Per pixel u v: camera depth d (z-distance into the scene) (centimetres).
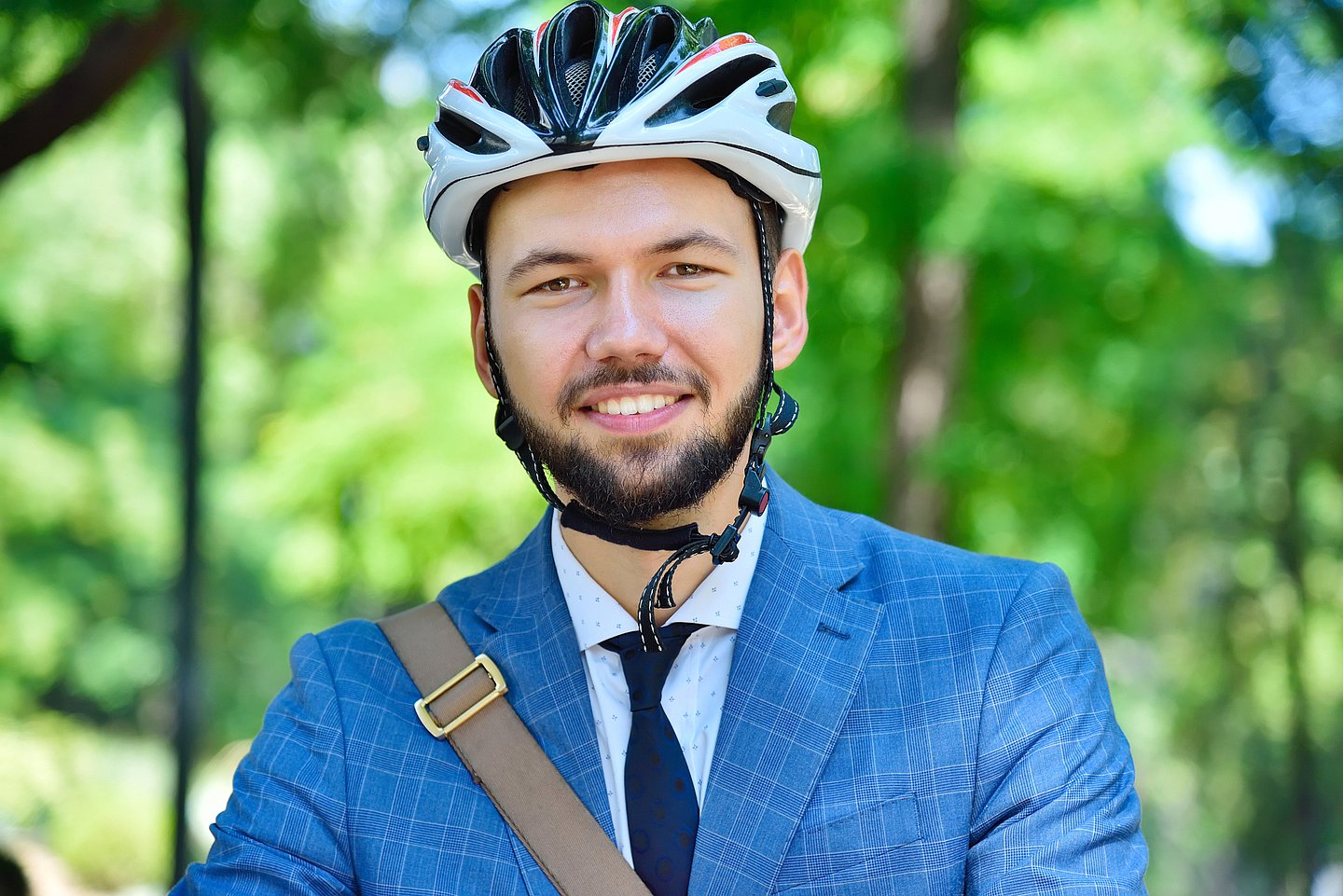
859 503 809
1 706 1711
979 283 798
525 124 146
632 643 157
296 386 1097
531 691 159
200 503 614
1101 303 859
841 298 780
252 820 154
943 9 731
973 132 840
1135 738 1440
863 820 148
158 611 1788
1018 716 151
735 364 147
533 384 147
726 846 148
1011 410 894
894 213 713
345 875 153
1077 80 864
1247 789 1465
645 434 145
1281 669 1418
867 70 796
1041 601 159
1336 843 1436
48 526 1703
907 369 760
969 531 906
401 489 1020
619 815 153
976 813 149
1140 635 1362
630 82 145
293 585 1122
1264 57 596
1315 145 623
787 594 159
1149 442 1000
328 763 157
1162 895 1602
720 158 146
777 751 151
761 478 154
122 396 1659
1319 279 906
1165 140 848
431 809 154
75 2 377
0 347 469
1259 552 1359
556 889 150
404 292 1073
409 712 160
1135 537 1024
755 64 154
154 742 1814
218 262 1173
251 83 637
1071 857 144
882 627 158
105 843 1351
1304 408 1138
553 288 147
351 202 945
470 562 1056
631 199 144
